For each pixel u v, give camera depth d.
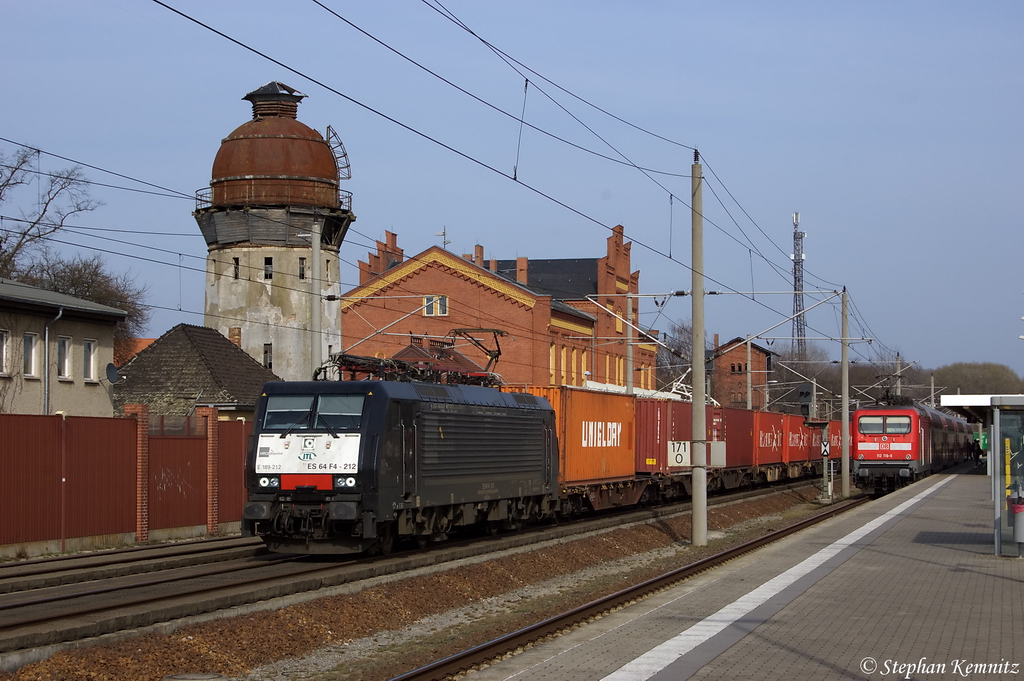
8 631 11.48
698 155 25.31
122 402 37.44
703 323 25.92
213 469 27.19
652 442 36.16
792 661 10.95
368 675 12.05
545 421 26.97
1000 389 147.50
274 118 49.12
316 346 26.72
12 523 20.69
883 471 45.56
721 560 21.72
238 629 13.30
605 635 12.77
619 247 73.38
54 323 31.12
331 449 19.09
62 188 50.69
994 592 15.57
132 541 24.09
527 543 22.84
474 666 11.64
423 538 21.75
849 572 18.09
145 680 11.30
